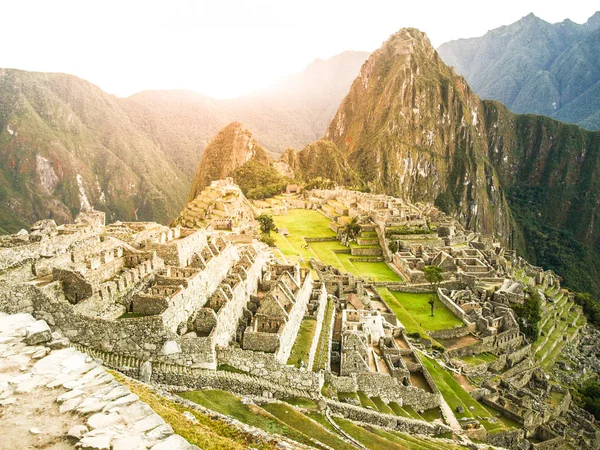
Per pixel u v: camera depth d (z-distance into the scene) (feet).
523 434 214.48
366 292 320.70
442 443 160.04
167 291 138.21
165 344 122.42
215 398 120.26
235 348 139.44
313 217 647.15
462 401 213.05
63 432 51.08
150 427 53.06
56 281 122.93
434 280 372.58
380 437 133.69
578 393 329.31
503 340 313.32
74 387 59.57
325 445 111.34
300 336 180.34
